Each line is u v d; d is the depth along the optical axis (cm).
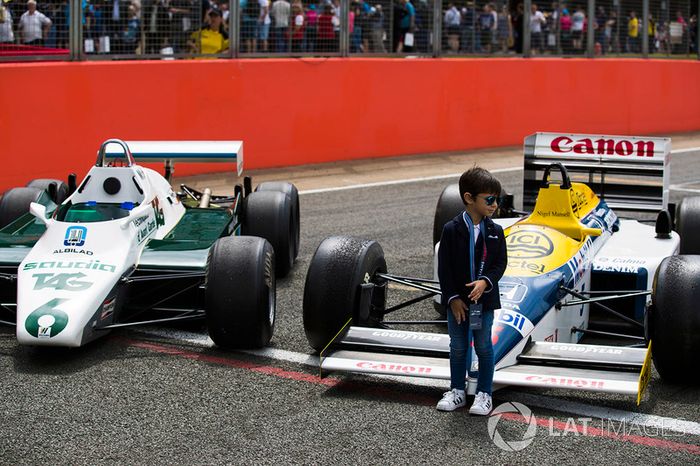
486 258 531
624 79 2094
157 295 784
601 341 715
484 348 541
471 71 1817
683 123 2253
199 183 1424
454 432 536
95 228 701
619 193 898
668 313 587
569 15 1989
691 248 842
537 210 718
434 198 1361
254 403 583
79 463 499
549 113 1964
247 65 1513
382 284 685
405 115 1730
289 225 919
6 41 1297
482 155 1788
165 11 1435
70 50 1355
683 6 2234
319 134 1617
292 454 509
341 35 1639
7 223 877
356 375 634
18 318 633
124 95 1394
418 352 590
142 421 554
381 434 534
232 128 1511
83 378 625
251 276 663
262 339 675
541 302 614
